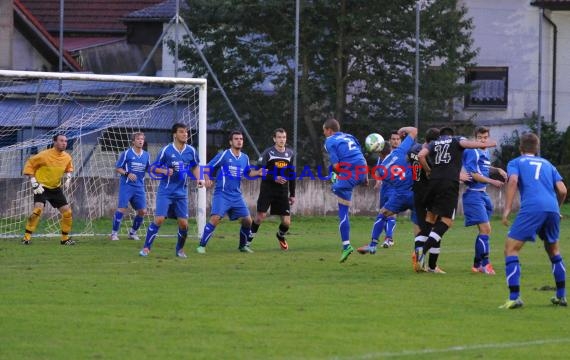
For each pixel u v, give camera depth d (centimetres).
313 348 2002
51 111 5522
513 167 2578
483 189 3369
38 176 4219
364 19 6184
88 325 2216
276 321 2297
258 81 6194
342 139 3594
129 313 2377
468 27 6744
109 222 5353
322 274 3212
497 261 3747
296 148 5744
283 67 6209
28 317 2306
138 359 1884
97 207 5428
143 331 2152
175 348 1981
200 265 3444
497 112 7725
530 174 2561
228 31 6275
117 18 8700
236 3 6141
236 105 6138
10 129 5481
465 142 3244
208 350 1969
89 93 5594
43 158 4194
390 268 3422
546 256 3938
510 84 7725
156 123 5672
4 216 5281
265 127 6122
